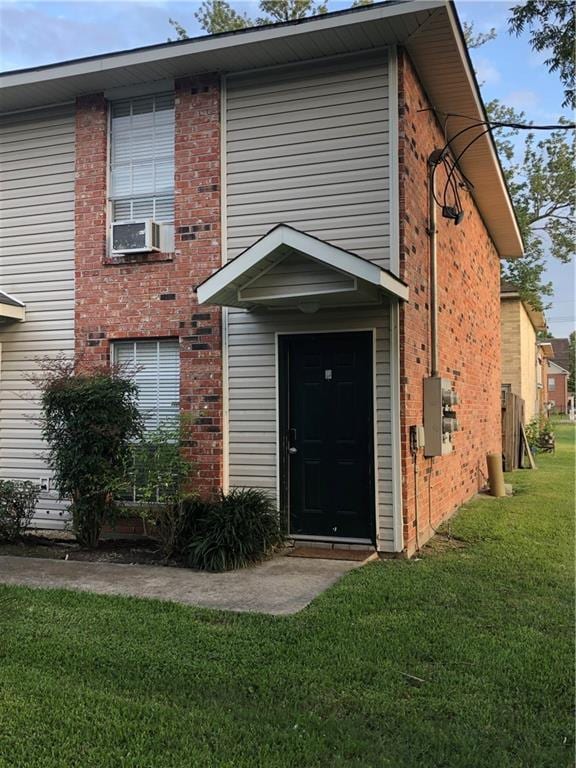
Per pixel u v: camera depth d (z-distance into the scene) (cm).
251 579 598
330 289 625
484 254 1370
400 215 693
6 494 777
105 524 757
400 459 685
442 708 348
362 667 397
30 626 471
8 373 862
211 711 344
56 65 782
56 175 855
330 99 725
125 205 828
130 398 747
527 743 314
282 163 742
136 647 430
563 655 416
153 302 792
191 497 711
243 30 698
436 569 622
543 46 784
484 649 425
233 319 759
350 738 317
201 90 775
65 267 842
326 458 723
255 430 745
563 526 854
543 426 2373
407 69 713
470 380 1152
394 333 688
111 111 839
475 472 1191
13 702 353
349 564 646
